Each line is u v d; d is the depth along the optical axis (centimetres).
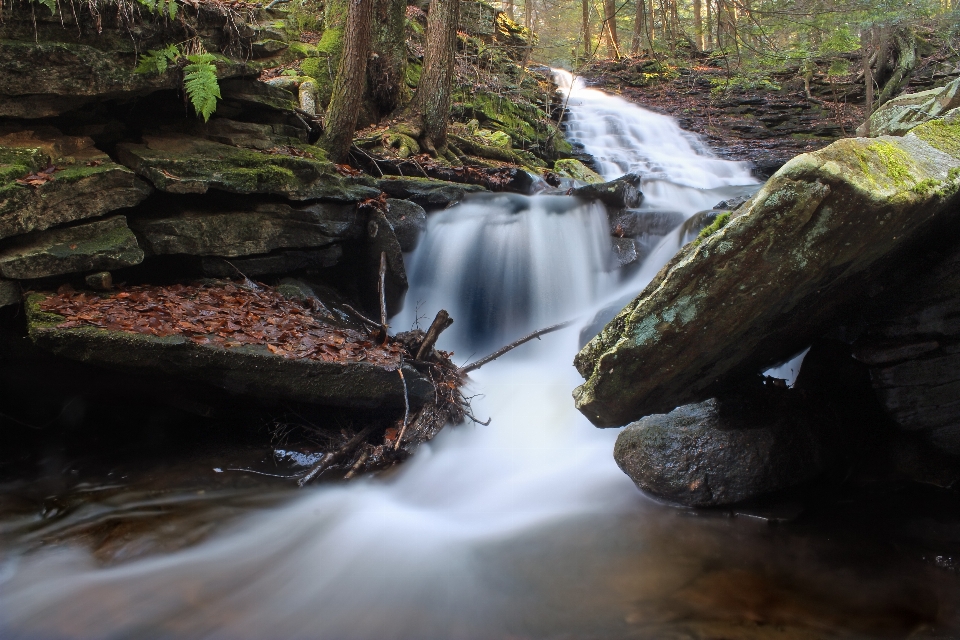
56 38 503
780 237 290
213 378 477
